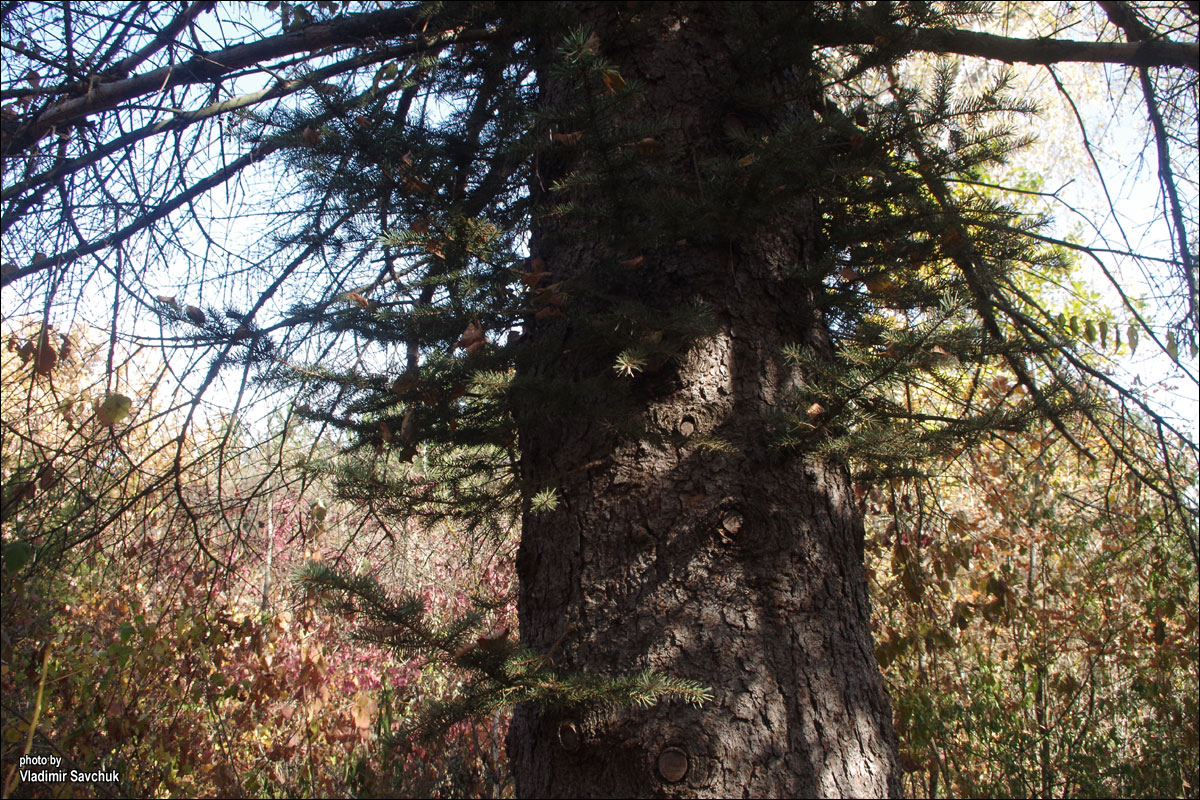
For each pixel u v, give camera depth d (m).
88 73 3.79
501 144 3.29
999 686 6.20
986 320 4.07
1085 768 5.71
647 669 2.47
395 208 3.04
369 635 2.23
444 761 6.20
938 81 2.80
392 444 2.90
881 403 2.71
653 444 2.56
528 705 2.64
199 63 3.91
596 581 2.62
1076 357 4.56
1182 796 5.74
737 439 2.70
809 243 3.11
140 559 5.18
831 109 3.04
